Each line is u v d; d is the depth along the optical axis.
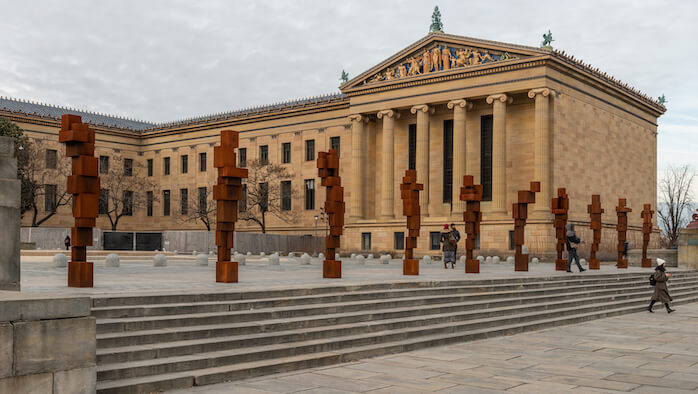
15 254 11.95
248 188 83.69
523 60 60.34
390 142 70.56
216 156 21.69
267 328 15.62
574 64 62.94
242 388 12.30
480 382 13.05
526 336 20.20
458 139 64.81
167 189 94.88
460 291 23.56
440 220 65.44
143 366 12.23
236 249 66.50
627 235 72.19
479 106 66.88
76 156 18.81
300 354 14.99
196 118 99.81
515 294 24.97
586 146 65.75
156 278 23.17
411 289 21.67
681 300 33.06
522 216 35.75
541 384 12.95
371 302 19.20
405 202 29.95
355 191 72.94
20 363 8.98
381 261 46.84
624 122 74.12
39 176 84.44
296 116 81.81
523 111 64.12
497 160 62.31
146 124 109.19
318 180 79.31
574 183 63.38
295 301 17.73
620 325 23.47
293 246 73.88
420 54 68.62
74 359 9.56
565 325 23.36
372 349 16.05
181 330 14.15
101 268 30.78
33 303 9.21
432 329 18.58
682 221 102.44
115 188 91.62
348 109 76.81
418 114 68.12
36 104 93.81
